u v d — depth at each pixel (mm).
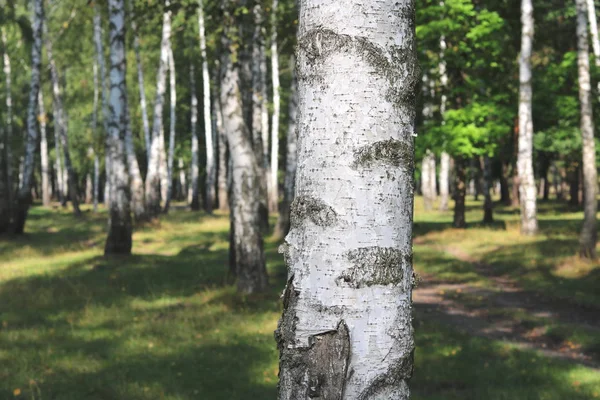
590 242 17359
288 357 1905
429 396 7398
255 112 29750
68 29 42594
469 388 7840
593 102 28297
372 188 1857
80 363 8523
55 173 75938
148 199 34156
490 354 9562
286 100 46281
